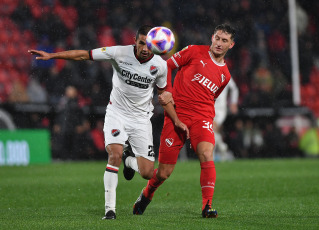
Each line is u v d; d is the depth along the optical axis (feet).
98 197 90.02
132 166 69.51
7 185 104.01
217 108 166.40
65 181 111.24
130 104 66.80
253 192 96.84
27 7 209.05
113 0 221.46
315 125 216.95
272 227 55.52
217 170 139.33
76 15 215.72
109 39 217.77
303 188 101.65
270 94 231.50
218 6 237.86
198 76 69.46
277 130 210.18
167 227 55.06
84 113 180.55
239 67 232.32
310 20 268.62
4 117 169.17
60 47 210.79
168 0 229.86
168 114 68.33
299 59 259.60
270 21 252.83
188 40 226.17
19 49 202.69
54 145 175.83
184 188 101.14
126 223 57.88
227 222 59.26
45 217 64.49
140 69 64.69
